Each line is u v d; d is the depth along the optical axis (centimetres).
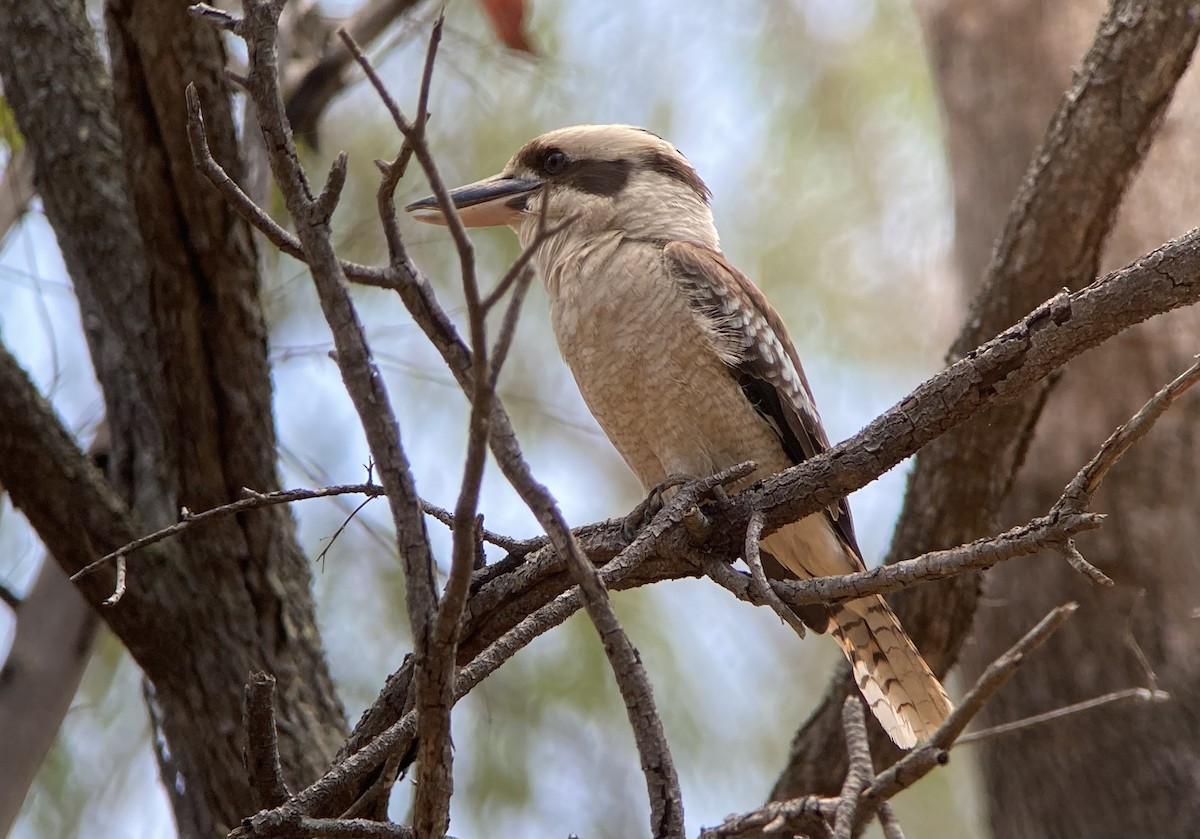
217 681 728
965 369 537
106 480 754
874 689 765
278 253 1004
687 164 850
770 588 492
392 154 1051
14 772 782
